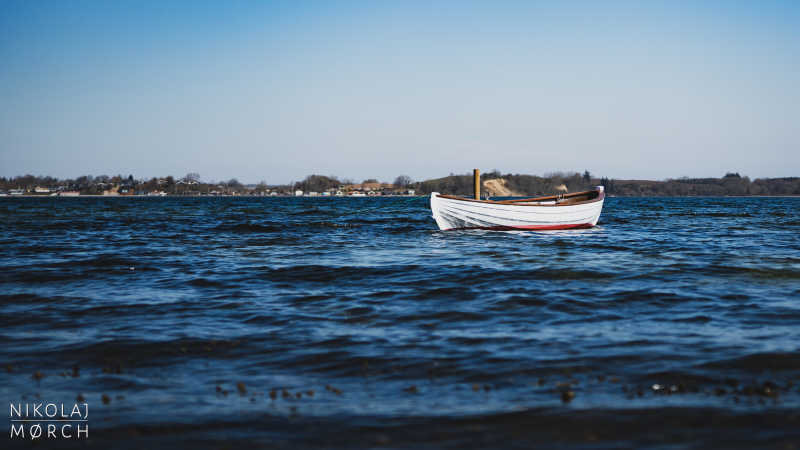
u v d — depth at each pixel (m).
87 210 79.00
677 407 5.75
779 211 68.44
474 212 27.81
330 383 6.67
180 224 41.56
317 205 114.88
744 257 18.34
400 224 41.09
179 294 12.41
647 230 32.41
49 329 9.24
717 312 10.22
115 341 8.47
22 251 21.39
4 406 5.99
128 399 6.18
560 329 9.07
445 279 14.10
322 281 14.12
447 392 6.29
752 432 5.15
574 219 30.61
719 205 104.31
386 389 6.42
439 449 4.89
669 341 8.24
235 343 8.37
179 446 5.00
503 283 13.40
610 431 5.22
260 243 25.23
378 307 10.91
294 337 8.68
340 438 5.12
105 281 14.21
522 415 5.59
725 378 6.63
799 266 16.02
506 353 7.74
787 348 7.79
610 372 6.90
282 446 4.98
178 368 7.27
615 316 9.98
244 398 6.18
